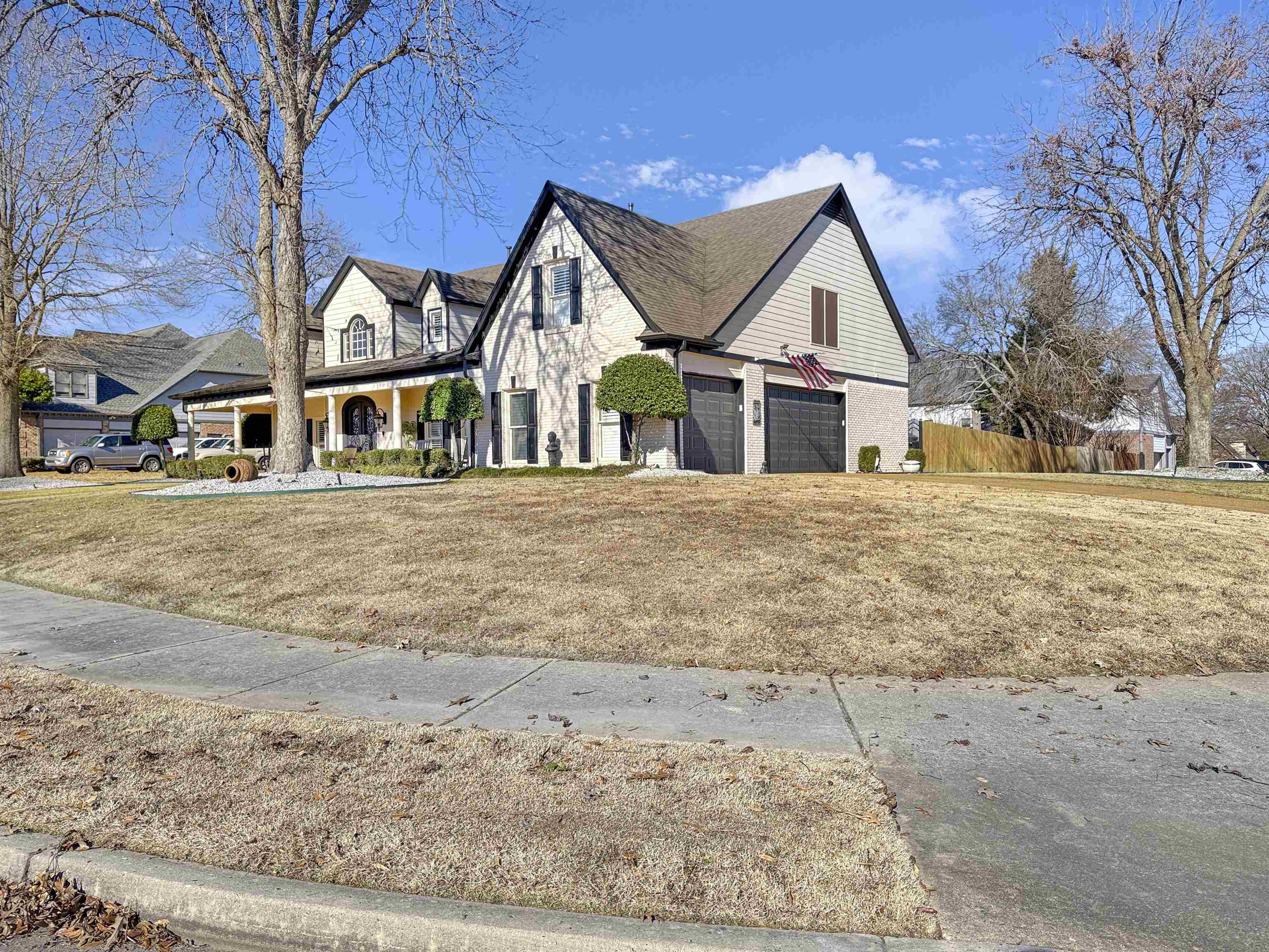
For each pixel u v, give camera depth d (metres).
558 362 21.17
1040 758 4.02
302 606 7.29
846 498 11.84
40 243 23.47
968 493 13.02
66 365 27.17
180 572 8.70
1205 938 2.51
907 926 2.55
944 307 42.31
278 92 14.95
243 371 46.28
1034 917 2.61
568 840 3.08
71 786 3.62
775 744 4.16
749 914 2.61
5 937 2.77
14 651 6.14
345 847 3.05
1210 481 18.41
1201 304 21.22
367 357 28.44
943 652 5.82
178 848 3.06
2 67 19.39
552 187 20.91
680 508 10.83
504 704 4.81
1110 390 34.91
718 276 22.23
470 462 23.48
